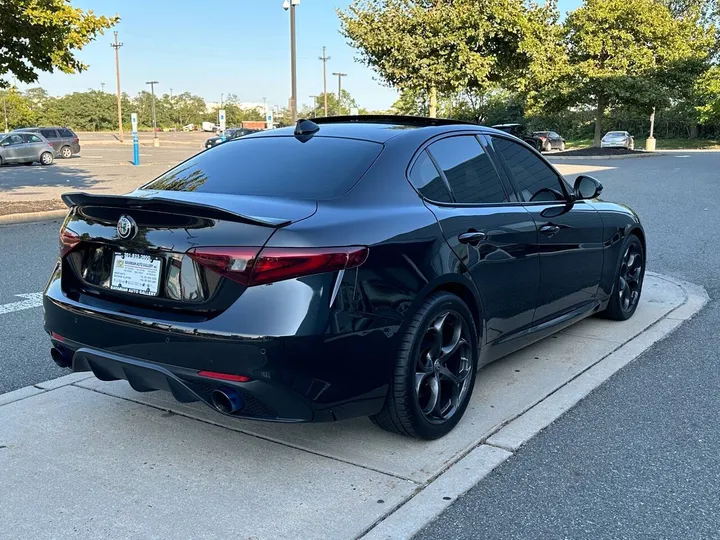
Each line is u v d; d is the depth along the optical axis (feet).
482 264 11.93
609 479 10.11
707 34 122.42
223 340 9.16
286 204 10.25
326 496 9.57
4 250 29.58
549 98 116.98
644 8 113.29
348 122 13.66
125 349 10.15
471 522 8.98
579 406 12.78
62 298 11.05
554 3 65.31
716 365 14.99
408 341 10.39
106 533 8.75
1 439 11.39
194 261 9.57
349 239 9.69
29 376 14.42
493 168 13.51
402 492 9.68
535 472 10.29
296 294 9.19
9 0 37.32
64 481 10.03
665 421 12.11
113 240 10.44
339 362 9.55
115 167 91.86
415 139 12.09
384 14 62.39
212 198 10.75
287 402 9.37
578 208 15.74
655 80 114.62
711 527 8.89
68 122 375.86
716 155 120.67
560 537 8.68
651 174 71.20
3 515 9.15
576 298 15.71
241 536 8.67
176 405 12.79
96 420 12.13
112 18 42.75
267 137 13.29
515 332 13.47
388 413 10.68
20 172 80.69
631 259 18.35
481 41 60.49
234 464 10.52
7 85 42.75
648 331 17.57
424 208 11.30
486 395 13.23
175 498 9.56
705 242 30.50
